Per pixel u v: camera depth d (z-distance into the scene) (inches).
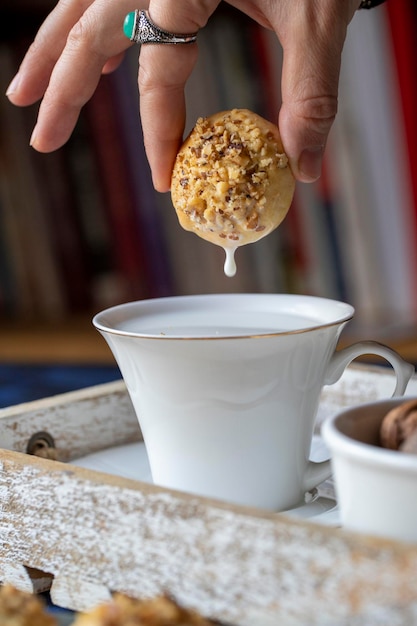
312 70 20.2
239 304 22.5
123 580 17.8
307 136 20.3
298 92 20.2
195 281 42.7
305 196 41.6
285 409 19.9
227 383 19.4
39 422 23.2
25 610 16.9
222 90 39.9
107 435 24.2
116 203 42.4
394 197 41.3
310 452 22.4
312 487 20.9
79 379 34.6
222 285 42.4
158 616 16.4
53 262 43.1
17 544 19.0
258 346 19.1
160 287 43.0
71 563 18.3
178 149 21.6
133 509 17.6
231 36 39.9
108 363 37.5
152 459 20.6
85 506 18.1
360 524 16.6
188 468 20.0
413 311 41.8
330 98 20.3
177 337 18.9
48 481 18.5
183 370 19.3
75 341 39.7
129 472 22.5
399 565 15.4
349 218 41.4
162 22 20.9
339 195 41.3
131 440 24.5
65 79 23.1
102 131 41.7
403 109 40.6
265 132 20.1
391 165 41.2
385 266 42.0
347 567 15.7
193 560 17.0
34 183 42.3
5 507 19.1
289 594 16.2
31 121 41.6
